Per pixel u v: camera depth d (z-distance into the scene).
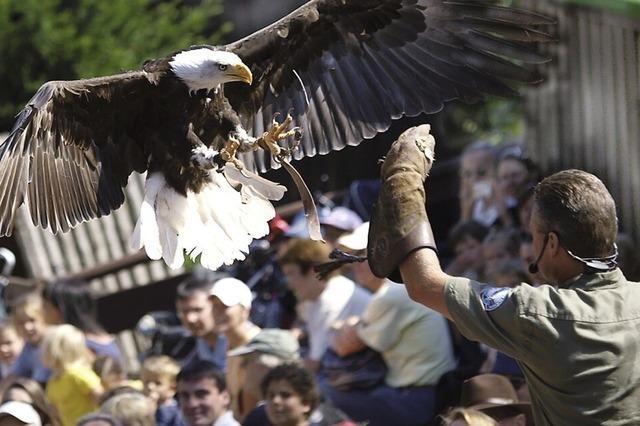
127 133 8.39
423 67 8.65
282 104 8.88
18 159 7.82
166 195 8.29
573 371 6.46
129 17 21.75
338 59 8.84
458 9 8.46
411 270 6.70
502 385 10.05
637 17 16.44
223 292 12.59
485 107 22.09
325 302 12.75
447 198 17.50
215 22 22.83
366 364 12.05
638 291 6.64
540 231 6.79
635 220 16.75
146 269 17.56
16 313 14.10
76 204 8.13
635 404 6.46
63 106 8.08
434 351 11.80
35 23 20.92
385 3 8.65
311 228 7.41
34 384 11.74
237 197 8.27
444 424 9.07
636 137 16.55
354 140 8.78
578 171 6.84
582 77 17.16
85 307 14.30
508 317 6.53
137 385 12.50
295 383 10.65
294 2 22.06
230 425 11.14
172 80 8.27
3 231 7.70
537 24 8.33
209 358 12.82
